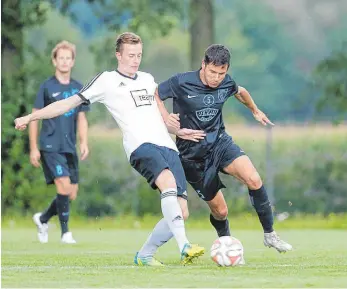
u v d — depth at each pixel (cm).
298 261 2798
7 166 5766
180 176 2591
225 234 2889
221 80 2627
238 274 2339
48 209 3900
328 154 5919
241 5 14488
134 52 2669
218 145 2719
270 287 2100
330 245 3584
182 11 6406
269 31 14375
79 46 13025
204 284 2147
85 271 2450
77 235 4438
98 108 6356
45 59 6222
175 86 2678
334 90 6806
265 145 6138
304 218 5681
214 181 2734
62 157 3831
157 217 5803
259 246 3553
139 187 5900
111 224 5469
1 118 5794
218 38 14288
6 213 5744
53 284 2181
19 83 6075
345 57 6856
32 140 3881
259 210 2695
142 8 6406
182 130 2658
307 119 6962
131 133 2617
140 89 2672
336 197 5819
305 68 14188
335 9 14425
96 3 6544
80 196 5862
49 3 6506
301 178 5872
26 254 3175
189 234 4494
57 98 3825
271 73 14150
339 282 2188
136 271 2425
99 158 5953
